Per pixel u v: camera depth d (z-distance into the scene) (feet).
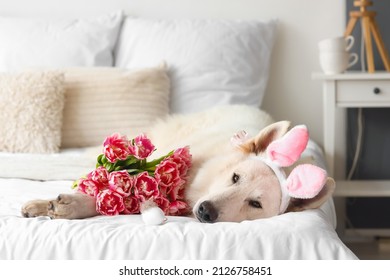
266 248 4.51
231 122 7.11
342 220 10.75
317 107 10.81
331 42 9.39
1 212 5.43
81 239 4.57
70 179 6.89
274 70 10.78
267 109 10.83
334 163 10.27
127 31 10.48
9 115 8.75
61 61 9.96
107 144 5.37
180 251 4.49
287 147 5.17
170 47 10.04
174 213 5.46
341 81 9.34
